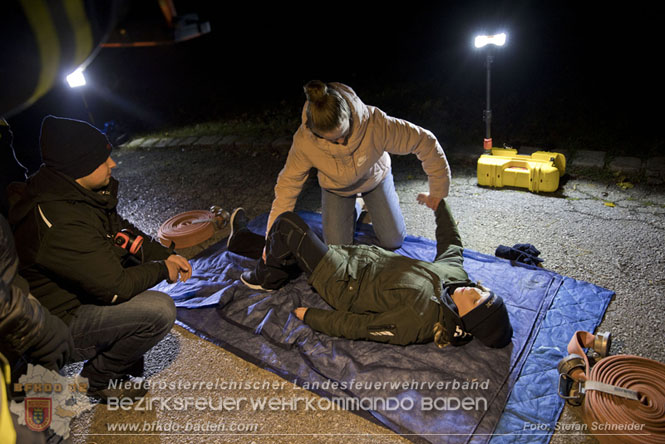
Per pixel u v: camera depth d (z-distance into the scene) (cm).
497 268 323
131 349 239
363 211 404
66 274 209
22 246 207
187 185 531
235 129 669
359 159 272
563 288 300
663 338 260
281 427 236
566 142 486
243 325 296
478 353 259
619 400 209
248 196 485
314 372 261
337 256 282
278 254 290
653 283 299
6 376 160
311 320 275
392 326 255
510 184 427
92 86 882
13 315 162
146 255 280
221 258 367
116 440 238
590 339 248
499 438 217
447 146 514
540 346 261
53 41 68
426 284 263
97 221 224
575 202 396
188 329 300
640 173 417
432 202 320
